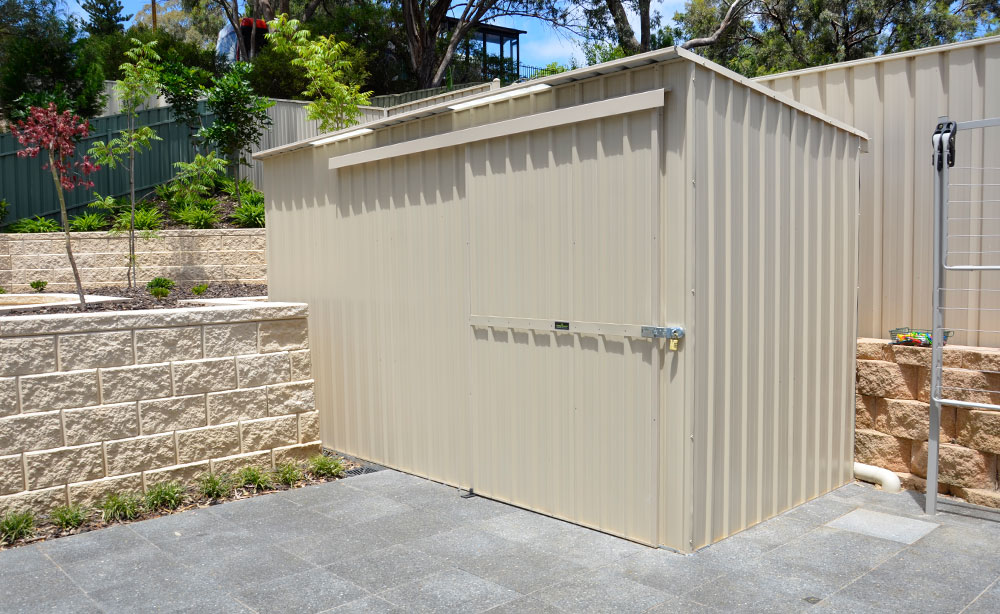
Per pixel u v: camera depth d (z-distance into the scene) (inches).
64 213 274.8
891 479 219.1
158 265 521.7
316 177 274.4
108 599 146.9
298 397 247.3
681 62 157.2
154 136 517.0
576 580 151.6
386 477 237.0
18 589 152.5
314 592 148.5
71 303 296.8
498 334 203.8
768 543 172.7
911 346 219.5
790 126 193.9
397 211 237.1
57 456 197.5
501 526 186.7
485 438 210.4
